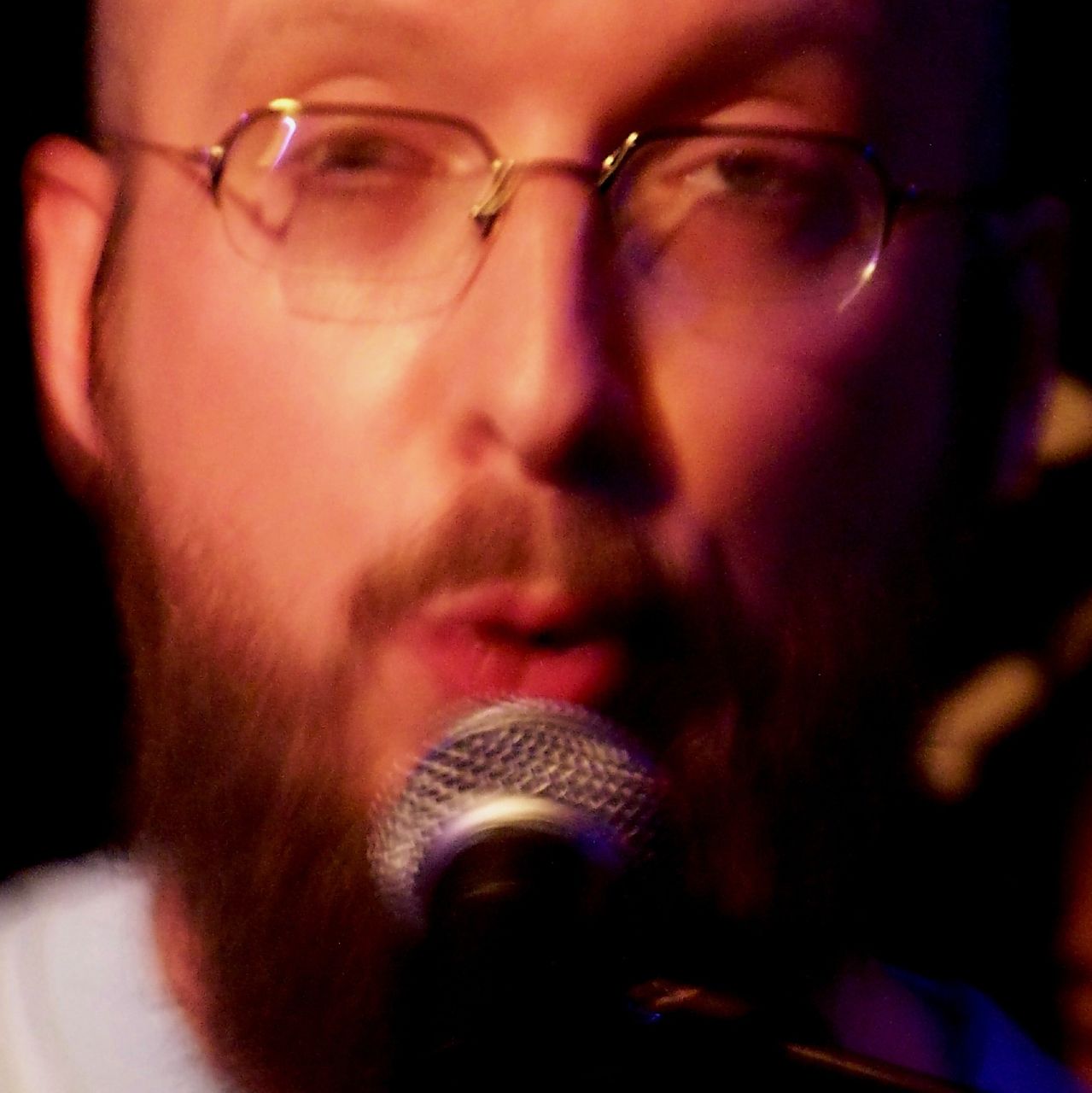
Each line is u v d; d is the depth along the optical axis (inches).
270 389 59.6
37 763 67.1
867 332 60.1
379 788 59.4
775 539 59.8
